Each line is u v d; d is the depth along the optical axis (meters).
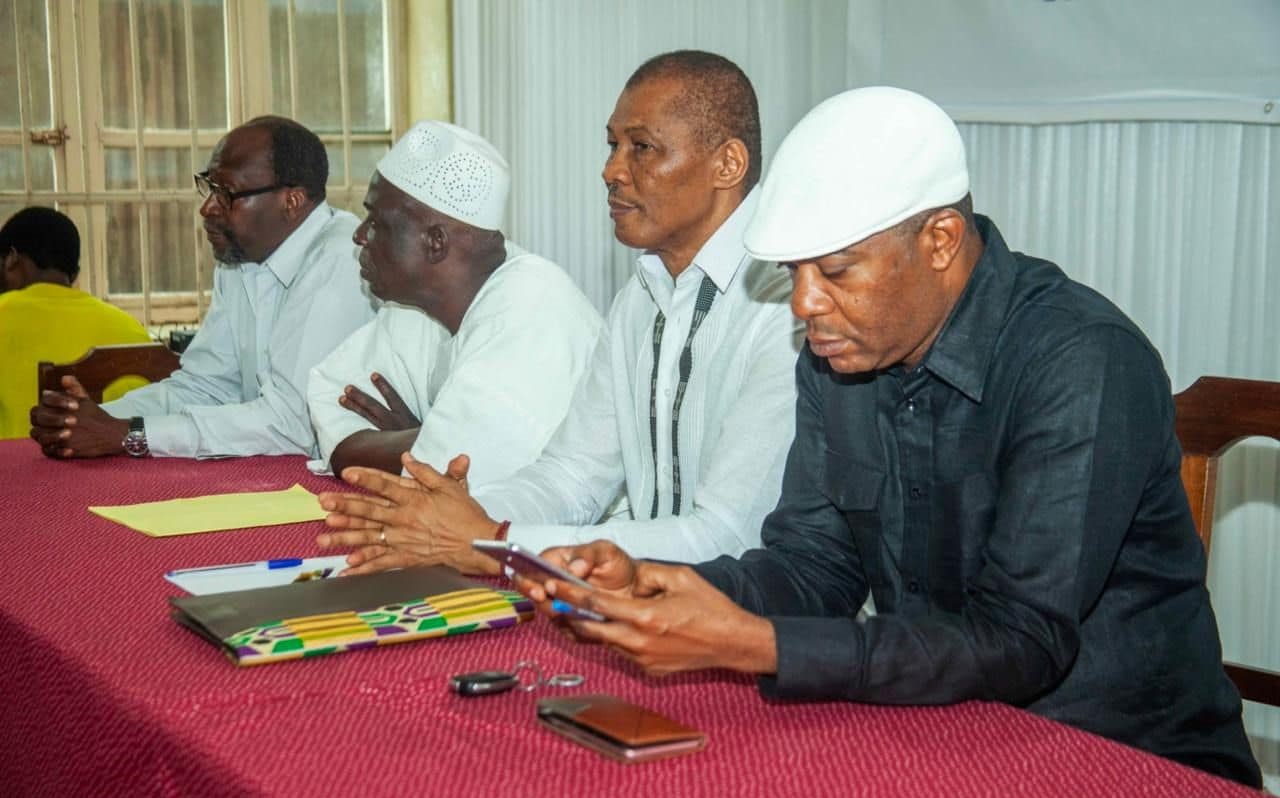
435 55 4.73
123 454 2.71
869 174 1.38
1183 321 3.14
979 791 1.09
